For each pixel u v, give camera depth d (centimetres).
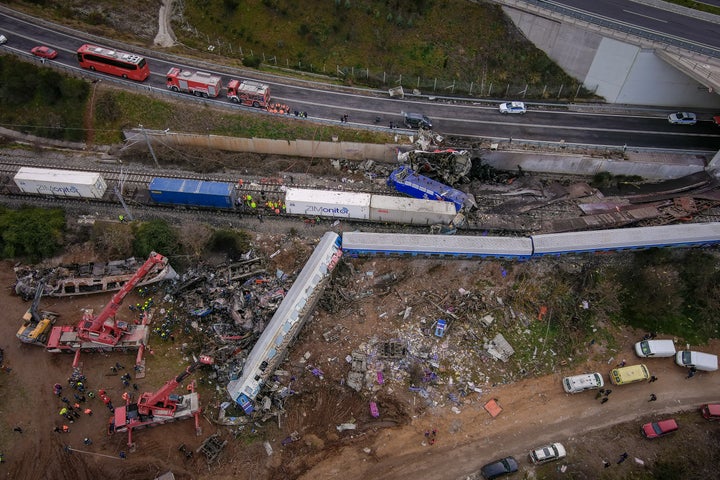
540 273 5272
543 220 5684
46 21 7031
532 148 6134
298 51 6906
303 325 4884
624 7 6594
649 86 6425
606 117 6556
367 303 5066
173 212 5684
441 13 6800
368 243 5209
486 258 5306
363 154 6228
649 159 6038
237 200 5688
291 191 5594
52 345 4569
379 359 4716
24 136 6319
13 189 5722
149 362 4650
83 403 4428
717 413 4431
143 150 6162
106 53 6316
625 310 5106
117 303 4428
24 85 6238
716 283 5081
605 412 4547
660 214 5659
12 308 4997
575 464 4256
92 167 6044
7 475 4094
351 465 4216
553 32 6450
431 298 5103
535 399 4597
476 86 6738
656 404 4600
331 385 4600
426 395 4559
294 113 6322
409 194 5894
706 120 6519
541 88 6719
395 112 6506
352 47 6862
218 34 7050
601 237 5275
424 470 4200
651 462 4294
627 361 4834
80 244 5403
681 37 6128
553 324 4994
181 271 5212
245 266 5253
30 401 4450
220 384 4553
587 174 6197
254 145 6203
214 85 6225
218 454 4209
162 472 4131
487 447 4328
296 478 4144
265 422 4391
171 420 4347
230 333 4772
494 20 6712
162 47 7006
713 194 5853
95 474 4103
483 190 6025
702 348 4925
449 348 4812
